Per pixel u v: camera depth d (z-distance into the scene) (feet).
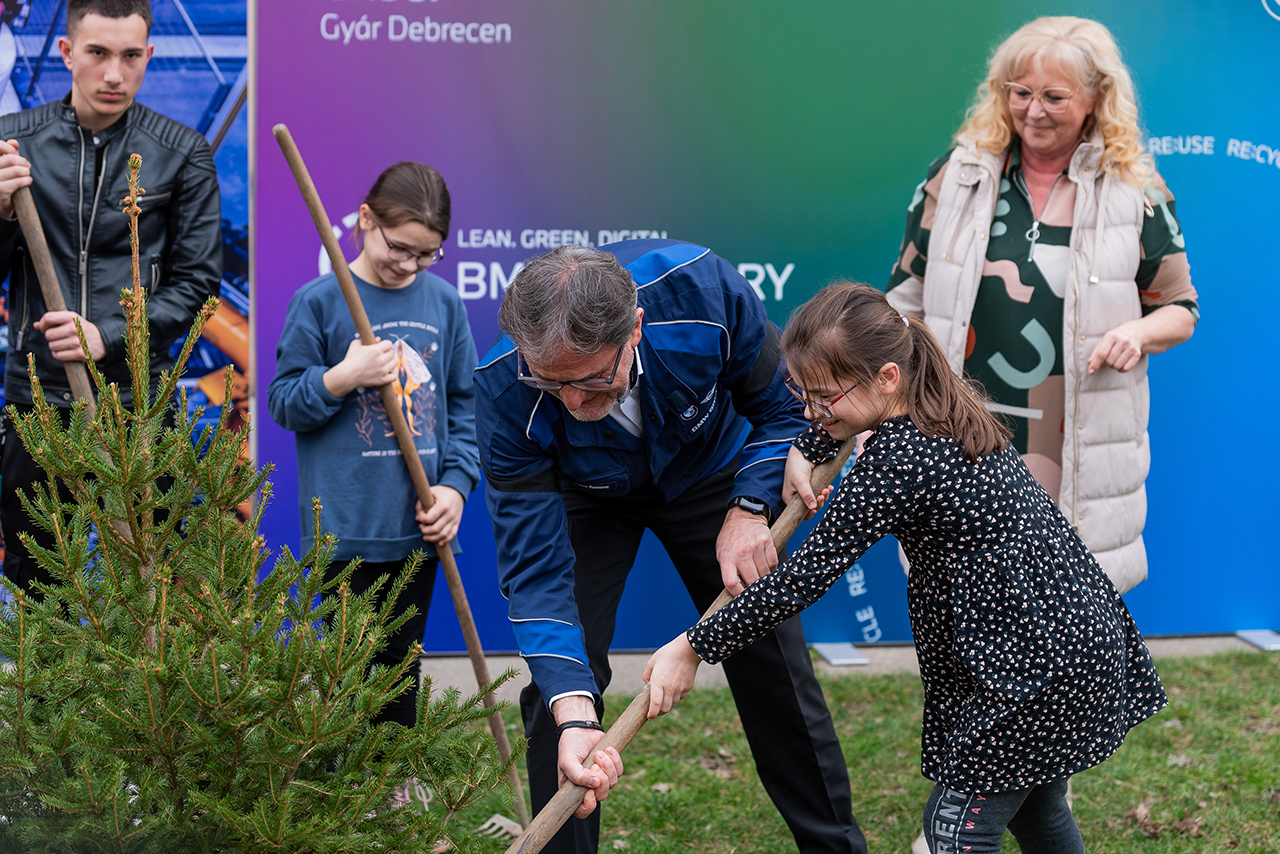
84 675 5.69
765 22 13.37
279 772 5.47
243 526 6.29
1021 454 10.56
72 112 10.18
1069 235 10.33
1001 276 10.41
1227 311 14.15
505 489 7.50
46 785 5.52
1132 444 10.57
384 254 9.37
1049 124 10.01
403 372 9.70
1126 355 9.96
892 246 13.89
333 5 13.00
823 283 13.89
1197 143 13.84
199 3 12.84
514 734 11.61
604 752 6.63
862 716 12.40
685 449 8.07
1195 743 11.57
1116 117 10.06
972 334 10.59
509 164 13.43
